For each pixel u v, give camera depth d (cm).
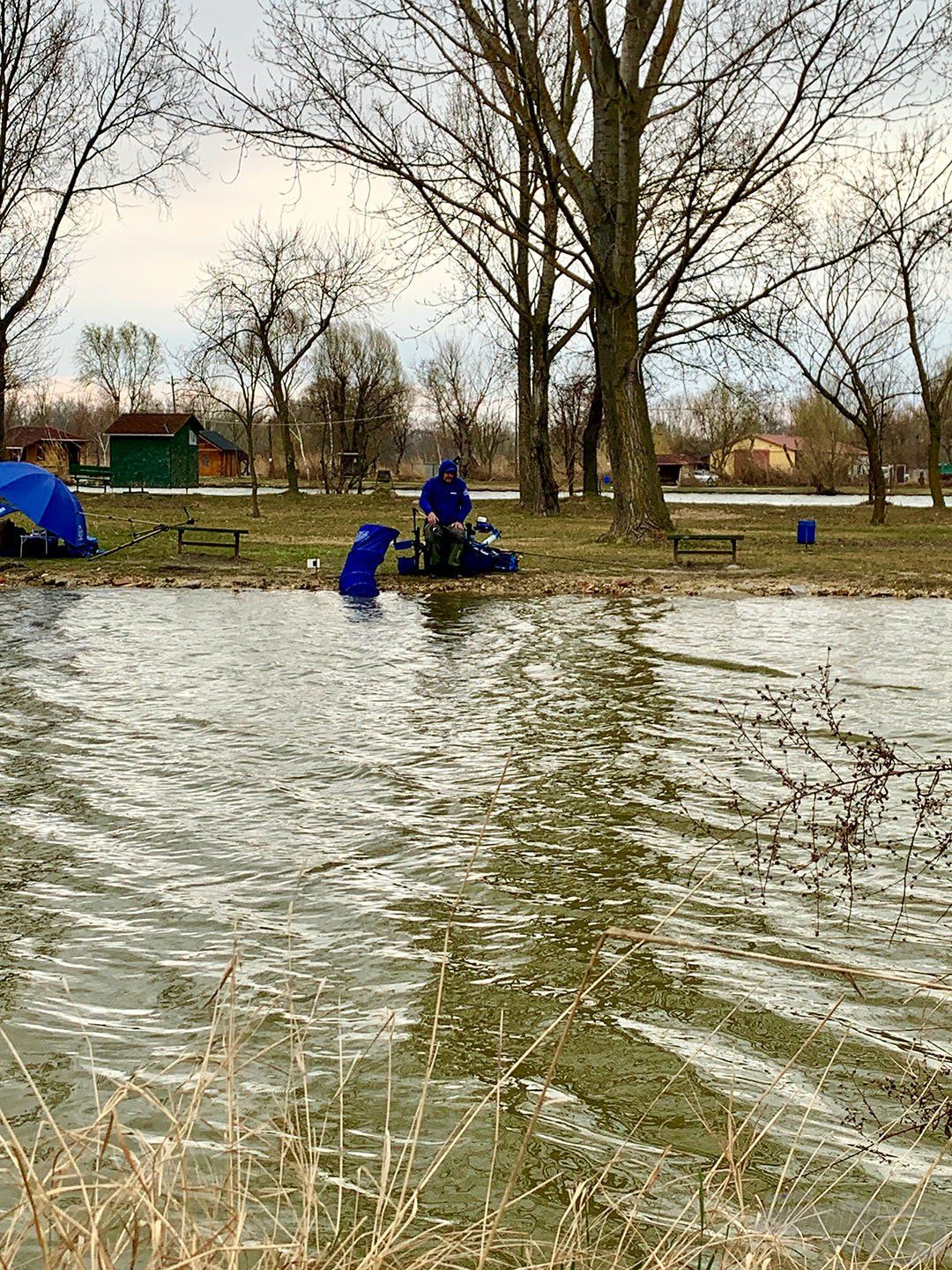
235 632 1670
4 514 2630
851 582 2306
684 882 704
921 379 5012
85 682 1291
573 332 4338
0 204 3516
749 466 10019
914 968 590
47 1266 311
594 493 5322
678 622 1805
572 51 3562
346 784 901
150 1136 440
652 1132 457
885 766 649
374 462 7856
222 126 2648
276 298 5441
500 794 877
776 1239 356
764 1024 540
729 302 2830
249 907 664
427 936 629
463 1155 437
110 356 13312
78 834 780
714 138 2633
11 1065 493
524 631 1712
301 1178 374
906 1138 450
